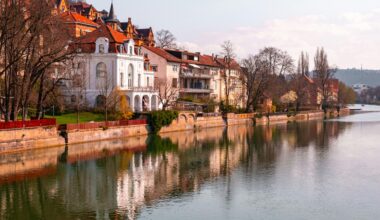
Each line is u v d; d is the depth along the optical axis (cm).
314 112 17138
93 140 7738
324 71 19388
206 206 4128
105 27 10038
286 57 14862
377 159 6588
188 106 11625
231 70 14900
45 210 3962
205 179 5181
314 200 4353
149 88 10319
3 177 5059
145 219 3747
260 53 14550
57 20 6906
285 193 4597
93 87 9638
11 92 7000
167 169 5709
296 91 16825
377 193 4612
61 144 7125
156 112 9300
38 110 7238
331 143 8500
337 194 4572
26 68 6669
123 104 8869
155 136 8994
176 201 4269
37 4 6481
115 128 8238
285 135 9881
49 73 7944
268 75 13475
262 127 11994
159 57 12088
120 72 9706
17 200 4234
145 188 4722
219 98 13838
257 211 4006
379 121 14762
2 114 7206
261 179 5206
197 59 13925
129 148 7300
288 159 6562
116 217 3794
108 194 4469
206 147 7706
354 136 9794
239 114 12581
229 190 4684
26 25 7144
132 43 10106
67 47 8281
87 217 3794
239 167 5909
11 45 6425
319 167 5941
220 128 11325
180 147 7612
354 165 6091
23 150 6469
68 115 8875
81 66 9531
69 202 4197
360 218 3853
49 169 5503
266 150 7469
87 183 4888
